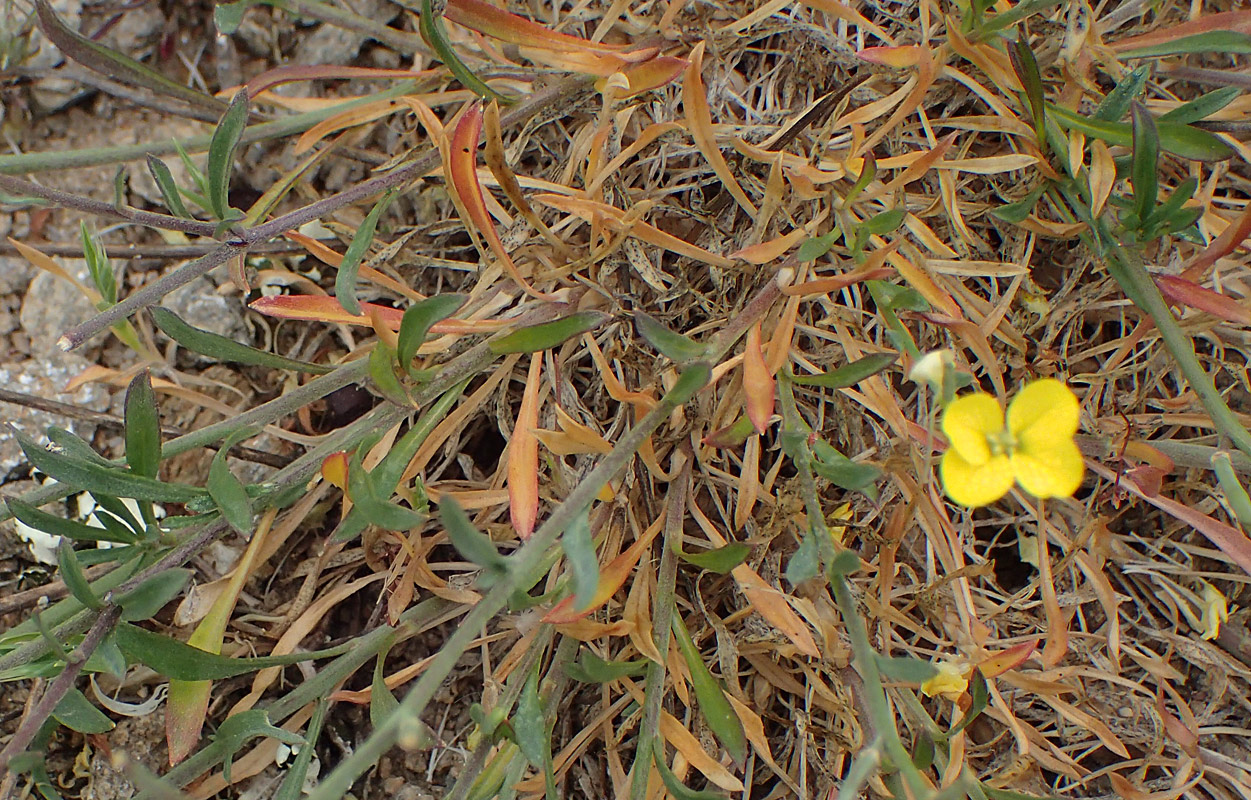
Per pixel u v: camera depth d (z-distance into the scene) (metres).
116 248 0.29
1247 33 0.26
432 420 0.26
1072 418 0.21
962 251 0.27
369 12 0.30
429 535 0.29
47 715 0.22
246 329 0.29
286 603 0.28
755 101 0.29
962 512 0.28
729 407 0.27
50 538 0.28
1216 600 0.26
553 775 0.25
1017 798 0.24
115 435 0.29
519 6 0.29
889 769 0.25
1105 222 0.26
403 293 0.27
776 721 0.28
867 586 0.27
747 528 0.27
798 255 0.25
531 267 0.28
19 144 0.30
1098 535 0.27
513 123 0.27
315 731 0.25
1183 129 0.25
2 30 0.29
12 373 0.29
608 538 0.27
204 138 0.28
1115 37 0.28
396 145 0.30
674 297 0.28
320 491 0.28
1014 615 0.27
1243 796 0.27
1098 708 0.28
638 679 0.27
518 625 0.24
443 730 0.28
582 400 0.29
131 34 0.30
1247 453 0.23
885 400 0.26
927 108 0.28
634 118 0.29
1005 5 0.27
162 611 0.28
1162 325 0.25
